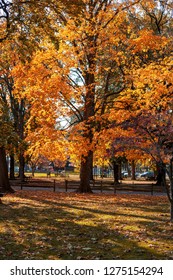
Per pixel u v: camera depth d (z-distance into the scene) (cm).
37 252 839
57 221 1252
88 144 1984
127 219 1295
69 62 2023
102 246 893
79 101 2167
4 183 2467
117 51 2150
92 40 2114
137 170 9350
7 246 893
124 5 2130
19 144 2139
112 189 2745
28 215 1390
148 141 1353
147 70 1733
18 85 1922
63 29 1975
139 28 2605
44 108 1933
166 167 1334
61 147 2053
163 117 1330
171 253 818
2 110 2159
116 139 1441
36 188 2923
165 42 1958
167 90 1619
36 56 1905
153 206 1733
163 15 2858
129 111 1736
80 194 2338
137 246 886
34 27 1350
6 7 1344
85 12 1972
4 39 1433
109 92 2428
